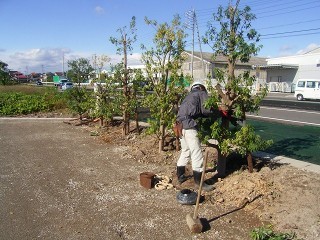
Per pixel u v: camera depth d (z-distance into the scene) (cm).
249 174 552
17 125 1202
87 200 504
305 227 396
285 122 1240
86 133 1028
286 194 474
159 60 729
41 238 397
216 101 528
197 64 4156
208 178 572
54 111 1584
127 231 412
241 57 527
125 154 752
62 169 657
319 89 2591
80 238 397
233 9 534
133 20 902
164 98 705
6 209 475
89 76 1266
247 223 427
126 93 916
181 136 543
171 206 480
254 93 590
